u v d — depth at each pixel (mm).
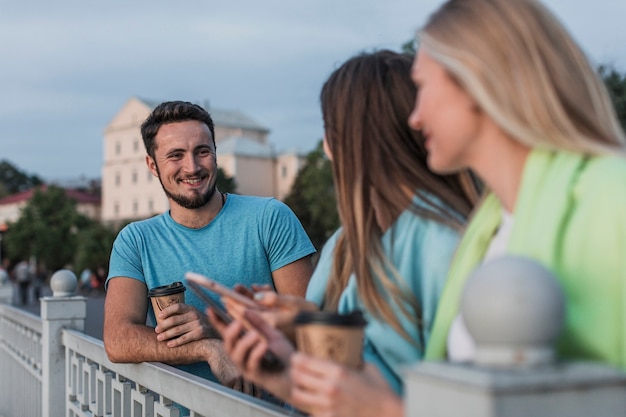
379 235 1291
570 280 854
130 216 62250
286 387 1100
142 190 61531
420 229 1260
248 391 2186
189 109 2551
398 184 1298
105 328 2471
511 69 889
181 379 1917
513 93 887
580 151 896
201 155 2537
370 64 1351
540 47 896
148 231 2613
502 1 915
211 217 2592
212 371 2271
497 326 717
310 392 908
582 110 900
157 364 2234
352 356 993
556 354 820
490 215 1082
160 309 2320
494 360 732
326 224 34906
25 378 5078
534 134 892
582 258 850
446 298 1087
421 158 1317
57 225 53938
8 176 102938
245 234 2576
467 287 752
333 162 1361
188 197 2523
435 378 727
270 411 1383
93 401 3045
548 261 872
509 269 730
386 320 1209
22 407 5207
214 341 2277
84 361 3314
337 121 1346
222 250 2562
